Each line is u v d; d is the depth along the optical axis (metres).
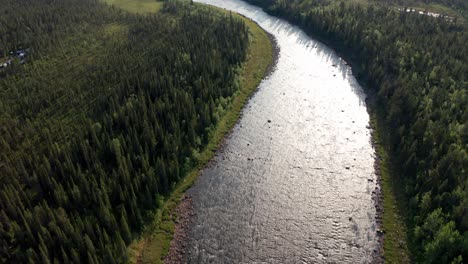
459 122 63.41
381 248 49.91
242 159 66.12
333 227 53.19
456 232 44.62
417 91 71.25
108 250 43.66
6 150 60.75
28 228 44.78
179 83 77.31
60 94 77.50
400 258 48.22
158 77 78.12
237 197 58.28
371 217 54.44
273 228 53.16
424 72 77.62
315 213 55.41
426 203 50.84
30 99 72.69
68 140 62.97
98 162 55.84
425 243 48.00
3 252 44.03
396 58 84.25
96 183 51.25
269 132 72.94
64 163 54.03
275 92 86.56
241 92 85.81
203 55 87.56
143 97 68.19
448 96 68.94
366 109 78.88
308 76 93.06
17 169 55.31
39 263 42.78
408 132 64.62
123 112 65.06
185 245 50.72
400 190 57.62
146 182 54.69
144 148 60.50
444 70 75.50
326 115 77.69
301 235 52.09
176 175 60.28
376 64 86.31
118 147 57.38
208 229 53.00
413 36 92.81
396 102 71.19
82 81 81.69
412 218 52.47
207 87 77.00
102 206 47.41
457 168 53.25
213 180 61.59
